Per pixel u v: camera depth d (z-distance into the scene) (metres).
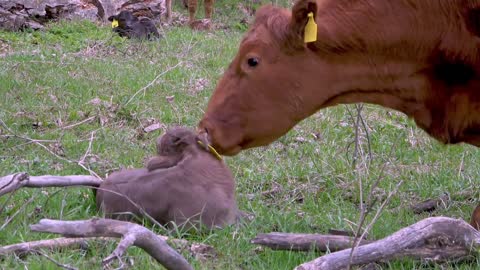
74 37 19.97
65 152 10.12
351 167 10.10
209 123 7.29
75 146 10.45
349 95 7.34
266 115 7.19
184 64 16.77
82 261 6.37
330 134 12.08
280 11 7.25
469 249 6.45
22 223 7.34
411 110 7.52
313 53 7.11
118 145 10.69
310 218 8.20
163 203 7.30
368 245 6.30
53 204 7.85
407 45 7.21
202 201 7.28
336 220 8.12
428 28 7.18
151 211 7.34
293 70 7.11
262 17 7.25
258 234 6.95
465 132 7.59
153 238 5.51
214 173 7.39
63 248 6.62
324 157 10.62
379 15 7.15
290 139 11.64
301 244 6.74
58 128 11.33
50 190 8.27
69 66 15.73
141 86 14.25
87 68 15.59
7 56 16.34
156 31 20.89
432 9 7.13
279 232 7.46
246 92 7.17
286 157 10.78
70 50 18.08
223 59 17.89
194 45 19.47
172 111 12.70
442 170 10.34
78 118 12.08
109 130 11.44
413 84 7.35
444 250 6.41
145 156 10.26
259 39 7.11
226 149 7.30
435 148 11.62
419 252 6.36
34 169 9.17
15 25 20.61
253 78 7.13
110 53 17.94
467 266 6.48
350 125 12.54
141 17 23.22
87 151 9.73
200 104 13.32
